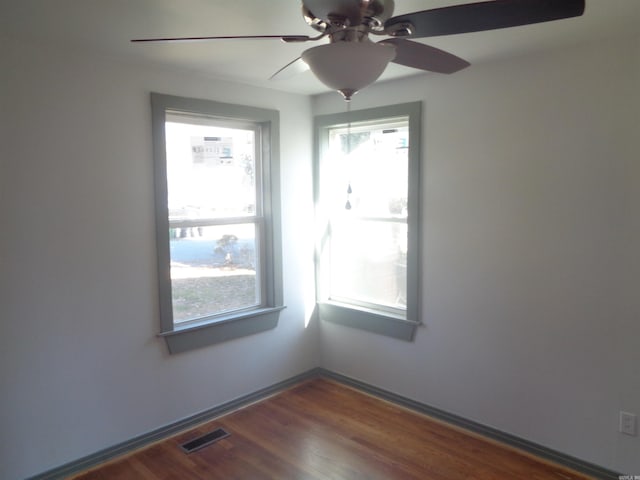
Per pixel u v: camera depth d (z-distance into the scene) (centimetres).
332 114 336
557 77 234
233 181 316
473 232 273
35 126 224
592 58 223
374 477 242
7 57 213
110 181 250
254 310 330
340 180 351
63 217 235
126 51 233
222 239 312
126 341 263
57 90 229
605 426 233
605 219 225
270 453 265
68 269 239
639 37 210
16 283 223
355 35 138
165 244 273
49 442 239
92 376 251
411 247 300
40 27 200
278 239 333
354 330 345
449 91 275
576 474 242
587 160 228
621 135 218
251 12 182
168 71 269
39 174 226
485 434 278
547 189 242
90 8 178
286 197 337
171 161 285
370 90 312
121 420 264
